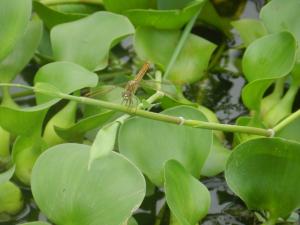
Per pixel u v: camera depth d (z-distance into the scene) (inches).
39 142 42.7
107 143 34.4
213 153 43.6
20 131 41.2
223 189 45.4
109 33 45.6
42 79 42.7
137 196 36.3
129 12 48.6
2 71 46.2
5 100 46.9
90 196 36.9
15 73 46.5
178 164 38.4
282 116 46.7
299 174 39.6
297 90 47.8
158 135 41.0
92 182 37.0
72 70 42.4
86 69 43.8
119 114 44.5
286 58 43.9
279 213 40.8
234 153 39.7
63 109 45.9
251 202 40.6
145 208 44.3
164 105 45.9
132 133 40.9
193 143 41.0
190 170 41.0
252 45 45.0
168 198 36.7
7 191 42.8
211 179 45.7
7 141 44.9
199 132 41.1
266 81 42.6
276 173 39.9
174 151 40.9
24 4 42.2
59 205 37.2
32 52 46.9
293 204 40.3
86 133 45.1
